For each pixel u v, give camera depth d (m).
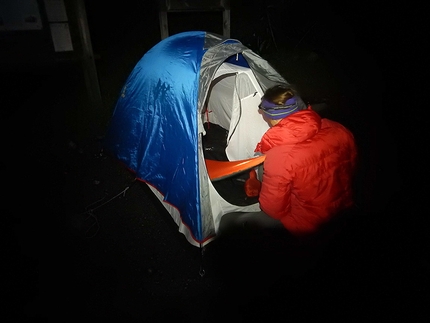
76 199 3.07
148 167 2.94
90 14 7.50
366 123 4.54
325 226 2.04
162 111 2.73
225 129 4.16
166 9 4.60
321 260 2.40
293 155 1.83
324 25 7.32
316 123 1.86
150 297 2.19
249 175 3.06
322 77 6.08
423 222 2.78
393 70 6.34
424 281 2.26
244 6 7.38
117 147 3.38
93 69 4.43
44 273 2.33
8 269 2.34
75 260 2.45
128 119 3.21
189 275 2.36
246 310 2.10
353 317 2.03
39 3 3.84
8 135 3.95
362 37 7.40
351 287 2.22
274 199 1.96
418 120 4.62
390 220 2.78
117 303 2.15
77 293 2.20
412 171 3.51
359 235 2.61
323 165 1.86
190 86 2.47
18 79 5.10
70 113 4.48
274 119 2.03
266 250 2.48
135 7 8.49
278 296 2.17
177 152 2.55
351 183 2.04
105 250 2.55
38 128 4.12
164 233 2.74
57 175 3.37
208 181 2.39
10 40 3.91
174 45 2.99
